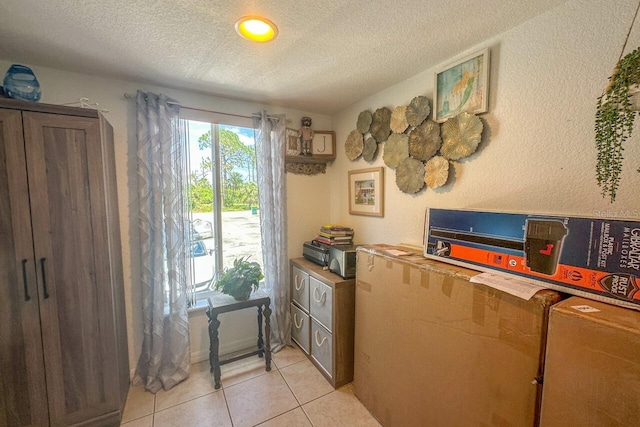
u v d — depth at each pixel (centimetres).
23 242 131
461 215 132
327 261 215
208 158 217
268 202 225
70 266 141
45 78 162
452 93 151
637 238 80
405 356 141
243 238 234
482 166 140
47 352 138
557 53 111
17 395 133
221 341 225
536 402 91
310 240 259
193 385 189
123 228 184
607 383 73
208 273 221
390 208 199
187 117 198
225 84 188
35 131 130
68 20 118
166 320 192
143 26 123
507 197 130
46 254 135
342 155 247
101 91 175
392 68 166
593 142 103
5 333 130
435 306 125
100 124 143
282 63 159
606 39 99
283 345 236
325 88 197
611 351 73
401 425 143
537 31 117
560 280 96
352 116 233
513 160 127
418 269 133
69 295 141
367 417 162
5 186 126
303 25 123
